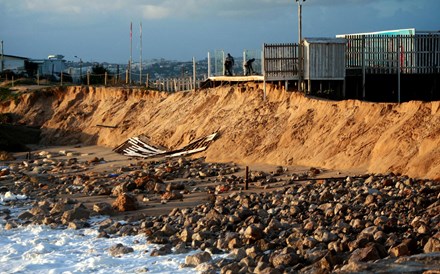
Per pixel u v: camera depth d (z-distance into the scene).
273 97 45.56
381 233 18.50
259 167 38.31
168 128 52.16
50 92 70.12
